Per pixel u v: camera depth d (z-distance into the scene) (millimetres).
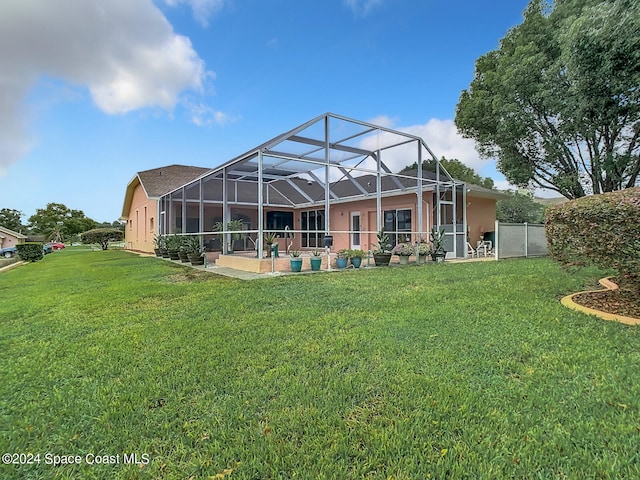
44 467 1673
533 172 14133
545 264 9094
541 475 1520
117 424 1988
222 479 1547
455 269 8383
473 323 3648
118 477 1589
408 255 10344
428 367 2619
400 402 2129
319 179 14062
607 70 7746
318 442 1771
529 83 12055
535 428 1841
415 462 1615
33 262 19266
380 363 2717
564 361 2662
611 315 3828
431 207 12953
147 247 19828
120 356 3025
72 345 3389
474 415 1969
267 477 1557
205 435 1868
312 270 8938
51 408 2191
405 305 4582
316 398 2205
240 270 9398
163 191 17438
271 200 17969
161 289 6402
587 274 6855
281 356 2922
